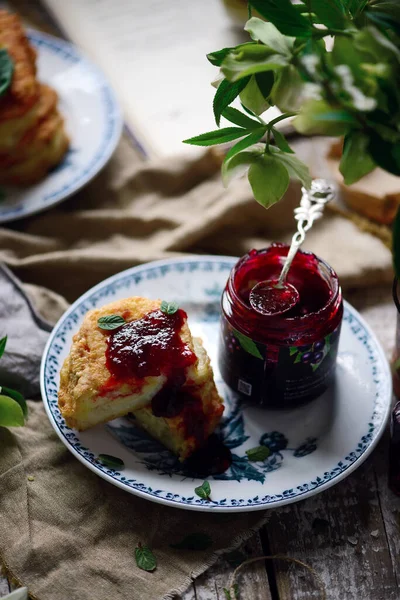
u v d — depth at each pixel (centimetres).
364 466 80
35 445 80
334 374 82
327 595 74
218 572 75
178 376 76
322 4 68
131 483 76
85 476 78
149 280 87
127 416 80
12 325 85
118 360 76
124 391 76
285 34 66
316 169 98
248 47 67
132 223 95
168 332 77
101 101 103
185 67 110
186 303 87
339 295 78
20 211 94
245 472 77
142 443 79
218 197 96
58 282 92
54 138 96
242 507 74
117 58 111
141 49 112
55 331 83
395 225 69
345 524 77
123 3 116
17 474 78
